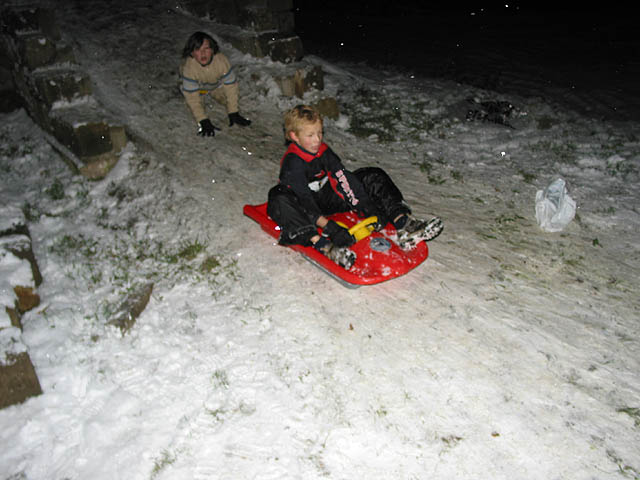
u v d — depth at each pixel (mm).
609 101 8266
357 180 3664
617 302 3414
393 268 3340
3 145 5488
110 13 7598
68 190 4805
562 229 4254
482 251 3967
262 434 2619
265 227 3924
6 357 2717
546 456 2445
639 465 2396
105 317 3336
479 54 11109
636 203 4660
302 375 2920
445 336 3143
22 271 3340
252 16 6613
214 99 6406
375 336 3160
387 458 2475
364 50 11398
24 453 2588
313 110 3336
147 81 6348
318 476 2416
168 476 2463
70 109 5070
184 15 7828
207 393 2850
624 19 13859
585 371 2885
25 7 5211
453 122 6820
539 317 3281
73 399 2850
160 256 3998
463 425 2607
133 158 5137
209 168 5133
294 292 3559
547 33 12805
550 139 6281
